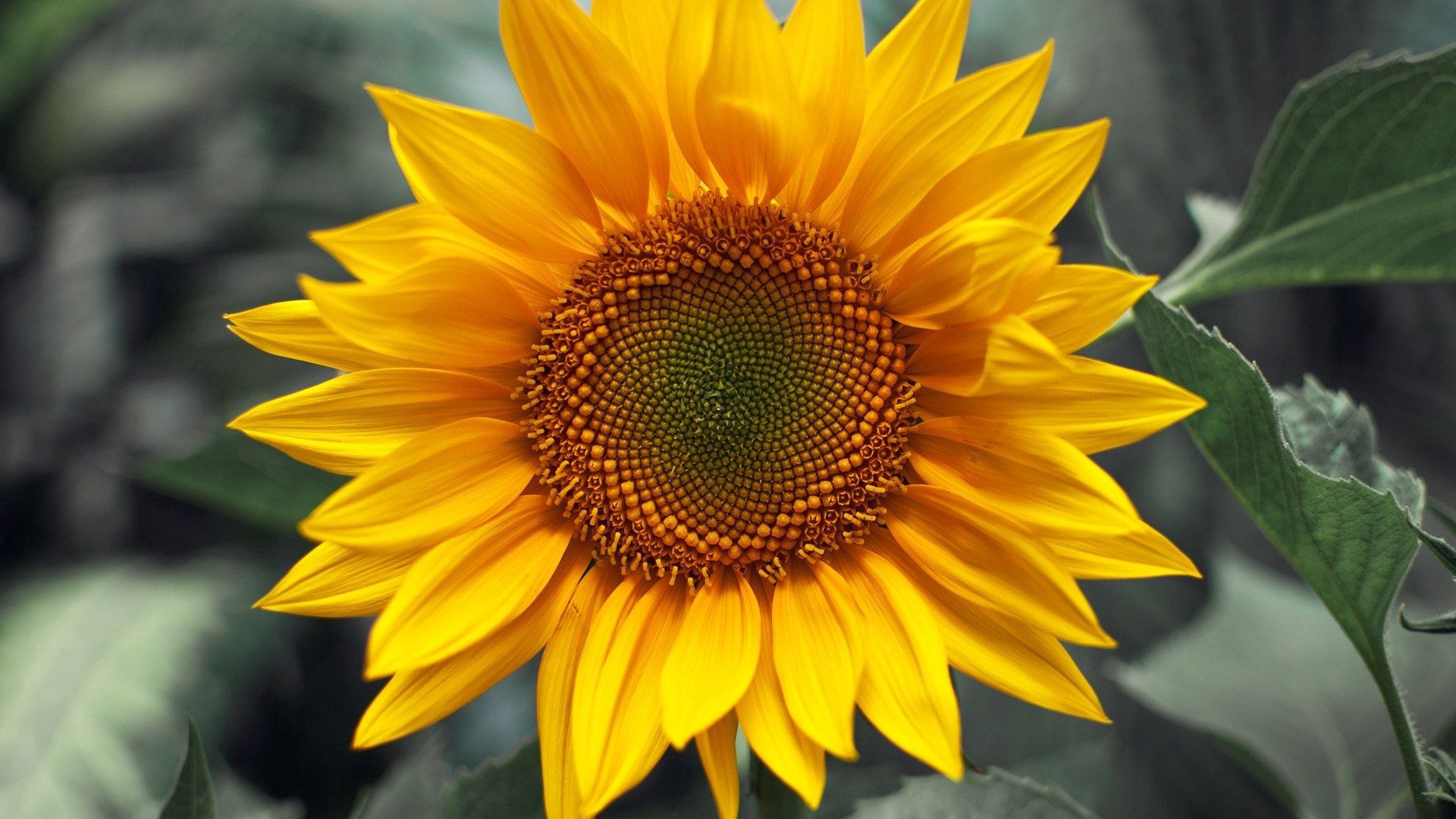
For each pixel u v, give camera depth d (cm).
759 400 50
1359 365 90
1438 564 83
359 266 46
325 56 91
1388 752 54
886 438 49
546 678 48
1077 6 88
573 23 46
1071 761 69
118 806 65
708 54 46
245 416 47
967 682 72
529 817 49
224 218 92
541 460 50
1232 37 87
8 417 87
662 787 66
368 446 48
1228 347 45
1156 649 58
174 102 95
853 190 48
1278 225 51
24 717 67
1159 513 82
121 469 54
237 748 70
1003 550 46
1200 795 70
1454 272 50
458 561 47
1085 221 88
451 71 89
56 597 74
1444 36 85
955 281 46
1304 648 57
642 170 48
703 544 49
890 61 46
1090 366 45
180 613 72
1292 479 45
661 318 50
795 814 46
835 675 46
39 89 99
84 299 90
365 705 77
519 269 49
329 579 47
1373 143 49
